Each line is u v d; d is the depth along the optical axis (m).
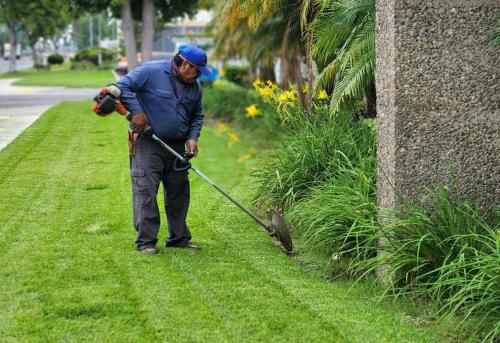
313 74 9.12
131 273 5.50
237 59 21.72
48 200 8.03
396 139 5.33
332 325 4.66
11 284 5.18
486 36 5.31
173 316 4.69
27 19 52.50
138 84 5.95
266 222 7.43
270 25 13.82
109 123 15.41
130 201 8.02
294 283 5.48
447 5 5.27
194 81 6.07
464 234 5.12
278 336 4.45
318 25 7.94
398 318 4.86
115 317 4.64
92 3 30.78
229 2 9.48
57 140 12.72
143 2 30.12
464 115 5.37
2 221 7.05
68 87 31.88
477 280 4.54
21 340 4.27
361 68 7.28
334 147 7.61
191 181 9.76
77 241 6.37
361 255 5.84
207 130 16.27
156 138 5.93
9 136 13.16
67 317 4.63
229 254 6.20
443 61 5.31
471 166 5.41
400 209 5.38
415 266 5.19
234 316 4.73
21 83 35.44
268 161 8.84
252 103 16.91
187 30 45.19
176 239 6.29
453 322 4.74
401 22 5.25
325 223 6.20
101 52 63.00
